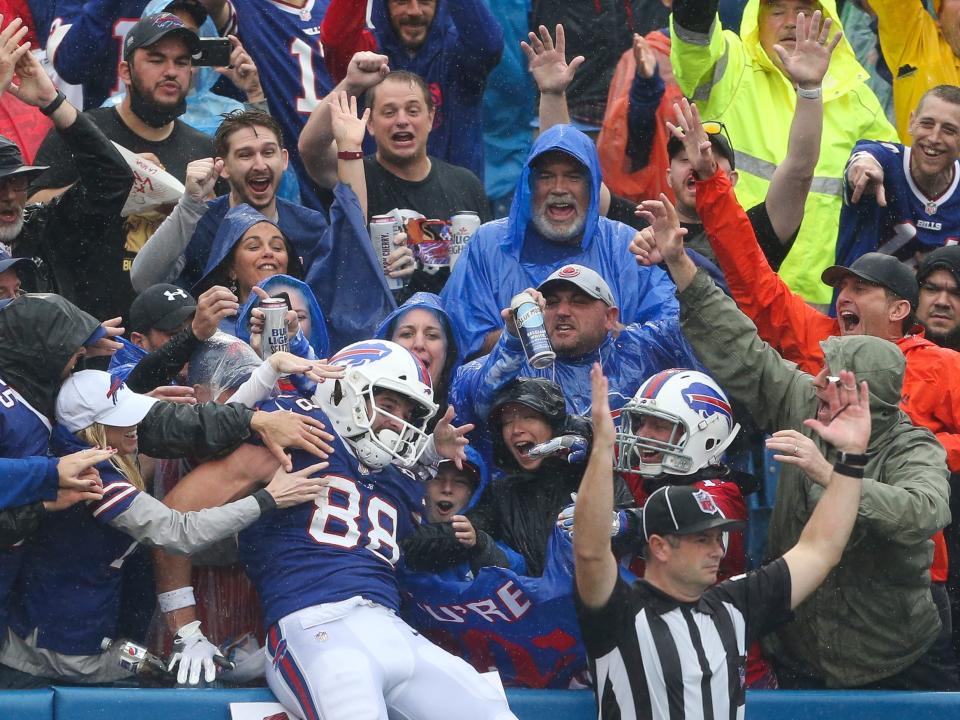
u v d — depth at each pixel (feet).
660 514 62.59
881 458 69.00
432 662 63.67
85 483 61.26
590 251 82.69
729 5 107.14
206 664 65.16
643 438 69.15
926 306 83.10
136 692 62.75
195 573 68.49
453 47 97.04
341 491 65.92
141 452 65.16
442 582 67.97
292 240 86.43
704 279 70.64
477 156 98.68
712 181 75.05
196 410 64.08
